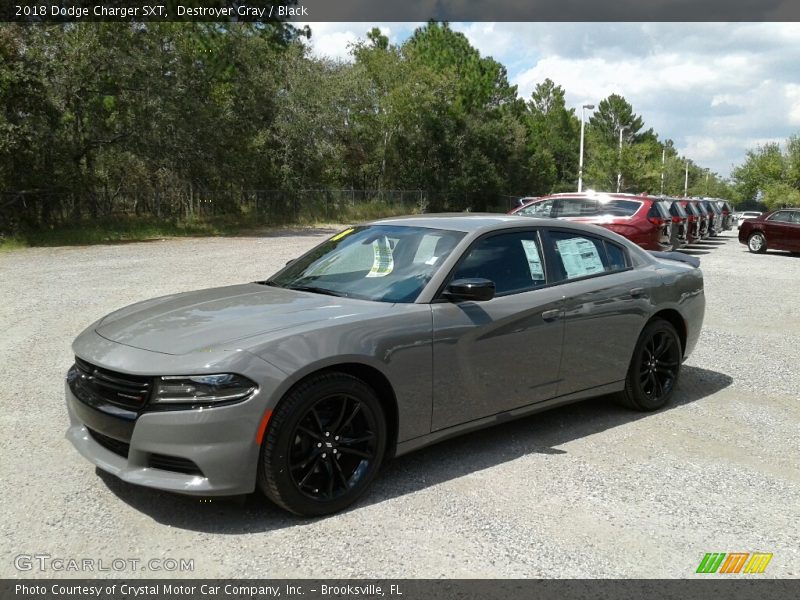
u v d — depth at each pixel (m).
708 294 11.72
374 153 46.44
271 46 27.59
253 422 3.18
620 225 15.82
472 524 3.40
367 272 4.33
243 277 12.28
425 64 52.88
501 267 4.39
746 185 48.59
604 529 3.39
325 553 3.10
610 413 5.29
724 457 4.41
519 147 56.25
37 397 5.30
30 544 3.13
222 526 3.34
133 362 3.29
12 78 20.27
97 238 22.44
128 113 24.70
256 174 31.91
